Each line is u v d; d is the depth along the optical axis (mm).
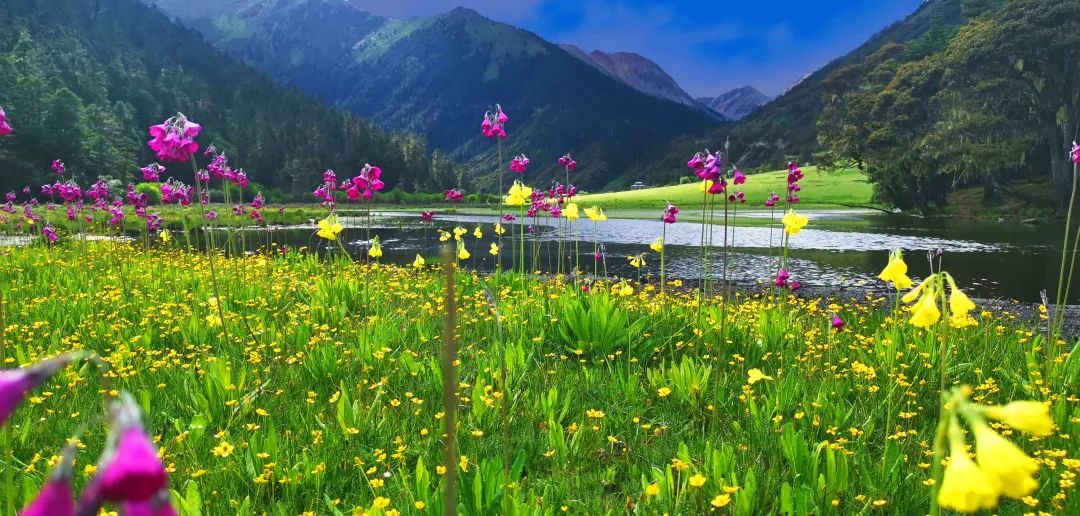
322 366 5098
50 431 3916
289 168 149125
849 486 3346
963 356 5855
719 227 39188
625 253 25031
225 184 11469
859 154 67188
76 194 14836
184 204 10586
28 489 2803
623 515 3127
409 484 3250
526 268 19625
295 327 6453
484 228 40719
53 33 183750
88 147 105750
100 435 3871
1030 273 19016
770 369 5543
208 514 2934
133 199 12805
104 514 2654
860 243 28938
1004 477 1283
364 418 4074
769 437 3975
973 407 1399
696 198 82875
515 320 6535
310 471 3367
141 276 9695
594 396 4844
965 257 23375
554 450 3689
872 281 17109
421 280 10492
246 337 6172
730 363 5527
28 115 103562
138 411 796
